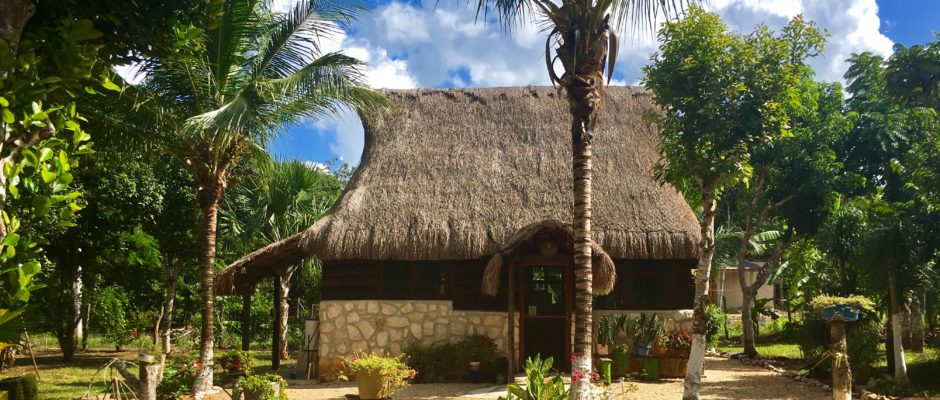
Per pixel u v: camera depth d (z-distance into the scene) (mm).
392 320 14289
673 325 14039
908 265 12086
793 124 16156
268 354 21594
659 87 11305
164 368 12086
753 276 34125
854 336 13062
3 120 4246
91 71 5215
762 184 17453
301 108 12141
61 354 22156
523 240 12484
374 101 12523
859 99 17953
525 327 14531
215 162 11883
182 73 11055
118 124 11672
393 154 15805
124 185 16891
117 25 5797
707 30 10922
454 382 13516
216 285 13938
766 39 11086
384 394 11039
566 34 9539
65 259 17906
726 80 10867
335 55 11641
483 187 14914
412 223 14031
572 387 8875
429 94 17422
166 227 18797
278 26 12086
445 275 14477
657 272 14281
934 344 17578
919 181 12602
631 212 14148
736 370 15086
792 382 13000
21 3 4730
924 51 13453
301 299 27422
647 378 13148
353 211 14258
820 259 21297
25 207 4852
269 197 20938
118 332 21859
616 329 13438
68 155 5156
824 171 16156
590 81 9430
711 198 10836
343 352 14188
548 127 16312
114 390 8898
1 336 4262
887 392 11453
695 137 10828
